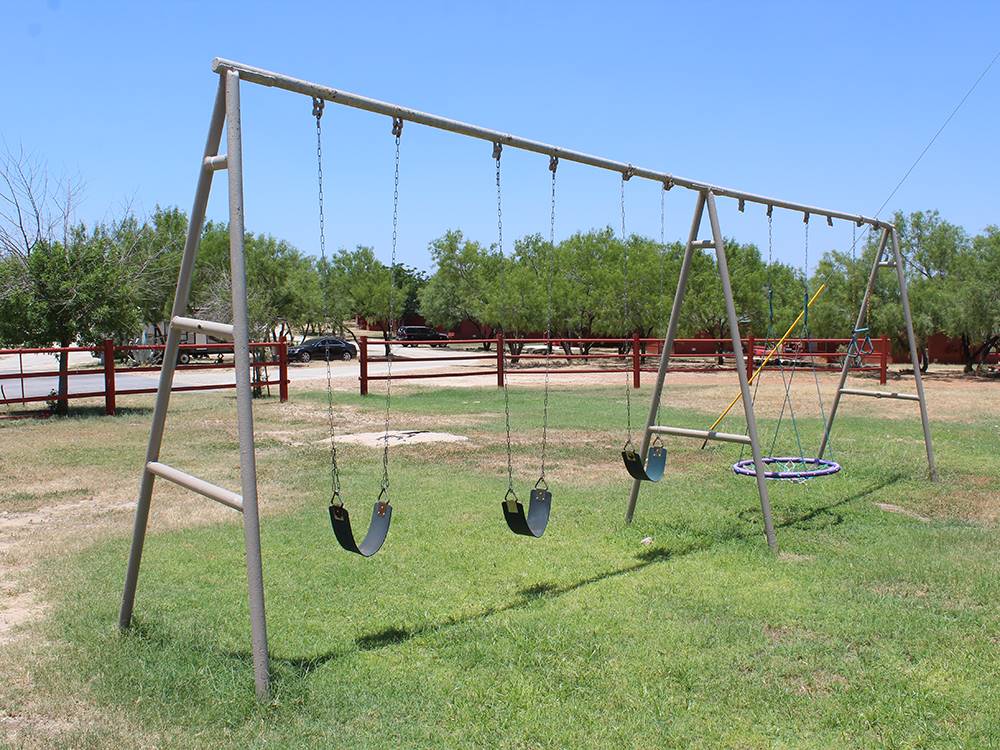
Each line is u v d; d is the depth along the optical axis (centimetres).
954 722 345
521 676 388
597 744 328
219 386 1609
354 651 419
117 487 830
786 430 1264
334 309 4153
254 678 377
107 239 1591
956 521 694
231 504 369
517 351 3362
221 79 378
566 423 1317
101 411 1498
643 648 418
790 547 609
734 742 329
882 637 435
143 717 348
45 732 337
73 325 1418
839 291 2525
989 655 410
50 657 408
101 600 491
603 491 804
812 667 398
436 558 580
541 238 3894
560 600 492
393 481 848
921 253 2811
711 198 636
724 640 430
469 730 338
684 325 2938
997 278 2288
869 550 598
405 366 3334
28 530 662
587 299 3203
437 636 437
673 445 1109
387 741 330
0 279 1437
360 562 570
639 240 3350
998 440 1151
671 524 677
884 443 1124
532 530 499
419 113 446
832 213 782
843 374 955
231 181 362
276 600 494
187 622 455
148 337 3394
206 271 3569
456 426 1281
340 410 1509
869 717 348
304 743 328
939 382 2252
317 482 844
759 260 3250
